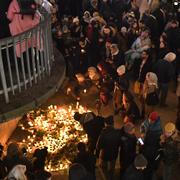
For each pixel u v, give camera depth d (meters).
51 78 10.33
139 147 10.12
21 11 9.49
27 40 9.28
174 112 13.20
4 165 9.14
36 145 11.42
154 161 9.80
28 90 9.71
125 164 9.78
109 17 16.25
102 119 10.36
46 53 10.23
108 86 12.72
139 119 12.54
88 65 14.23
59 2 17.53
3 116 8.91
